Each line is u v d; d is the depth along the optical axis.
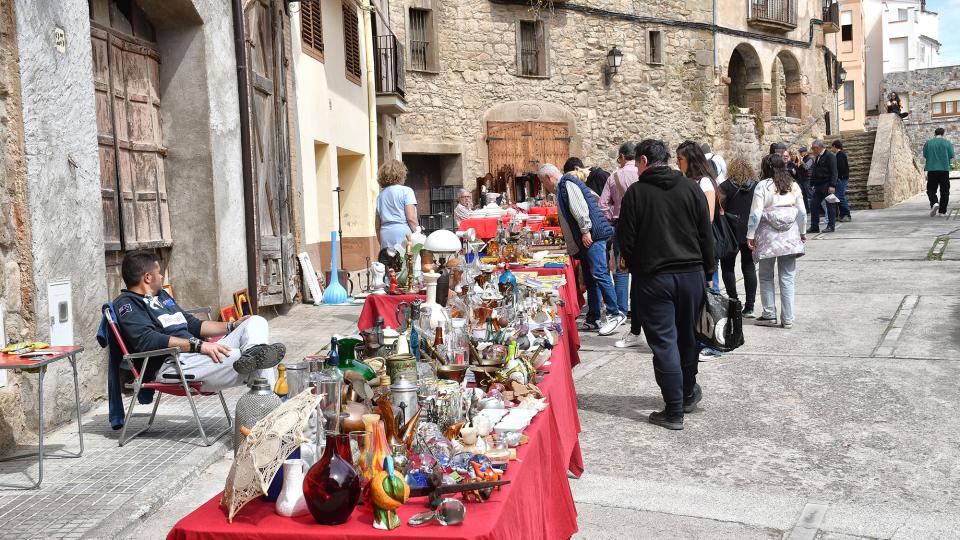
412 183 21.70
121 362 5.18
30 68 5.38
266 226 9.71
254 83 9.43
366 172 16.34
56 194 5.63
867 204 22.78
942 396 6.02
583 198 8.53
